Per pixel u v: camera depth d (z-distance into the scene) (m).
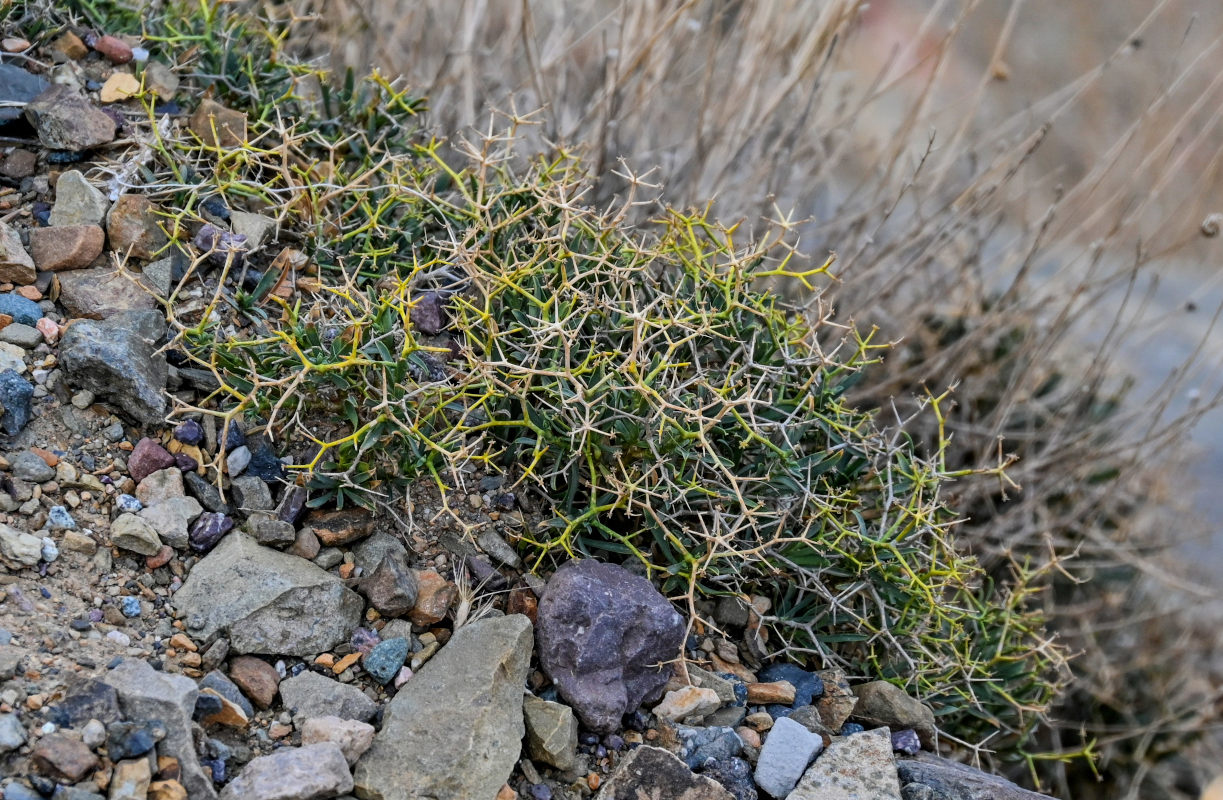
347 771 0.67
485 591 0.75
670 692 0.74
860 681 0.80
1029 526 0.98
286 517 0.74
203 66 0.87
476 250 0.78
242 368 0.75
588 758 0.72
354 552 0.75
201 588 0.71
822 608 0.80
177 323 0.75
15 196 0.80
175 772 0.65
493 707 0.70
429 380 0.77
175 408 0.72
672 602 0.78
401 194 0.82
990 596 0.91
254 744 0.69
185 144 0.82
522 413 0.77
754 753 0.74
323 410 0.77
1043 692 0.90
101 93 0.84
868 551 0.79
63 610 0.69
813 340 0.80
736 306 0.79
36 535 0.71
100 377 0.74
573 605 0.73
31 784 0.64
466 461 0.77
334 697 0.70
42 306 0.76
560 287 0.78
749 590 0.80
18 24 0.85
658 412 0.74
